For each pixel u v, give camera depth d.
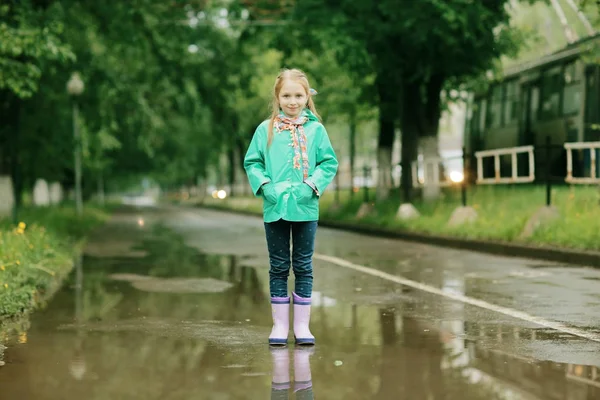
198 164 82.12
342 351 6.59
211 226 31.73
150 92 32.59
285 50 26.28
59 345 6.91
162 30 28.08
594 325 7.87
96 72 30.19
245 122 47.94
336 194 34.22
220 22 28.70
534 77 29.56
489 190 26.88
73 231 24.39
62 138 32.03
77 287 11.32
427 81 26.84
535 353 6.48
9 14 18.81
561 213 17.94
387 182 31.69
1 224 19.89
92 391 5.30
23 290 9.55
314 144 7.09
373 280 11.92
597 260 13.72
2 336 7.38
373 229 24.94
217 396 5.15
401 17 23.31
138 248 19.30
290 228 7.11
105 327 7.88
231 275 12.89
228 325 8.00
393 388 5.32
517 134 30.72
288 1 26.33
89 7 26.64
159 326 7.93
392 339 7.13
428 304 9.37
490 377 5.63
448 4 22.55
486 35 24.91
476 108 34.97
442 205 25.48
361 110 35.88
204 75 30.83
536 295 10.08
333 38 23.84
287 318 7.00
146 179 132.50
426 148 28.23
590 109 25.44
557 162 27.61
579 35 31.05
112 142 39.81
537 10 33.59
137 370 5.91
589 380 5.55
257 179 7.05
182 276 12.76
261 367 5.99
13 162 26.33
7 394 5.23
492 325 7.88
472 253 17.09
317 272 13.09
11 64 18.73
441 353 6.48
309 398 5.09
